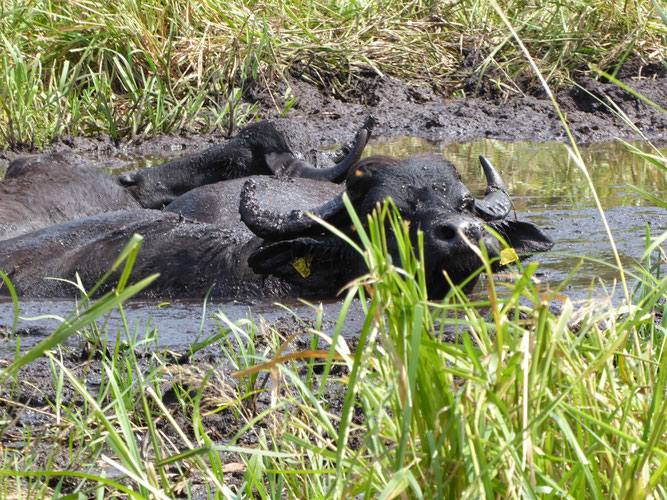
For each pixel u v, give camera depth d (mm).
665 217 24922
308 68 50156
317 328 8406
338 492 7047
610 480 7375
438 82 50938
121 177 26766
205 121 44219
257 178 22609
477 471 6766
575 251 21203
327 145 40125
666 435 7781
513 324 7137
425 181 17375
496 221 19703
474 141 41156
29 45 45312
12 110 39969
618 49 50438
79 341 15703
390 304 6758
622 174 32219
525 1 54250
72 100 43875
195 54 46469
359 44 51281
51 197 23891
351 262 18297
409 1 55500
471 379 6812
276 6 50594
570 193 28984
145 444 10656
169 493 9016
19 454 11055
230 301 18797
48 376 13734
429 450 6992
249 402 12344
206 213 23297
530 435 6777
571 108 47000
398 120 45688
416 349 6348
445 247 16031
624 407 7969
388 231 17172
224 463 10859
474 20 54750
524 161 35312
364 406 7598
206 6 48875
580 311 8078
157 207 26984
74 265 20109
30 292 19688
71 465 10422
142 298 19438
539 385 7094
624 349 9133
